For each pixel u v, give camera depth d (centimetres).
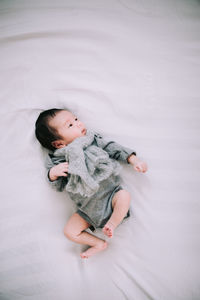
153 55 113
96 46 114
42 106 112
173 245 98
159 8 116
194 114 109
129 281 95
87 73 113
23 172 107
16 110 110
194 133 108
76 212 102
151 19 115
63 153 100
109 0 116
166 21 115
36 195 105
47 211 104
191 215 101
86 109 111
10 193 105
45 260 99
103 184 100
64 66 114
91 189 92
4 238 101
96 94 112
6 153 107
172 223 100
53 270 98
